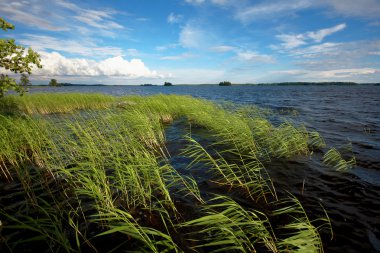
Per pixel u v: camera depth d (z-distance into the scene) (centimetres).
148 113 1101
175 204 402
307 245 260
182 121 1195
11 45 643
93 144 569
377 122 1240
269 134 815
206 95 4225
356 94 4484
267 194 437
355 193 437
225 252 290
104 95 2016
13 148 584
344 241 307
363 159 627
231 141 767
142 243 309
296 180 495
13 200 409
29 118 732
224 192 446
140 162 464
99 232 330
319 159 624
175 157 652
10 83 666
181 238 317
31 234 322
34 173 524
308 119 1350
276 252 283
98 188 378
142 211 382
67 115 1434
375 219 355
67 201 406
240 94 4719
